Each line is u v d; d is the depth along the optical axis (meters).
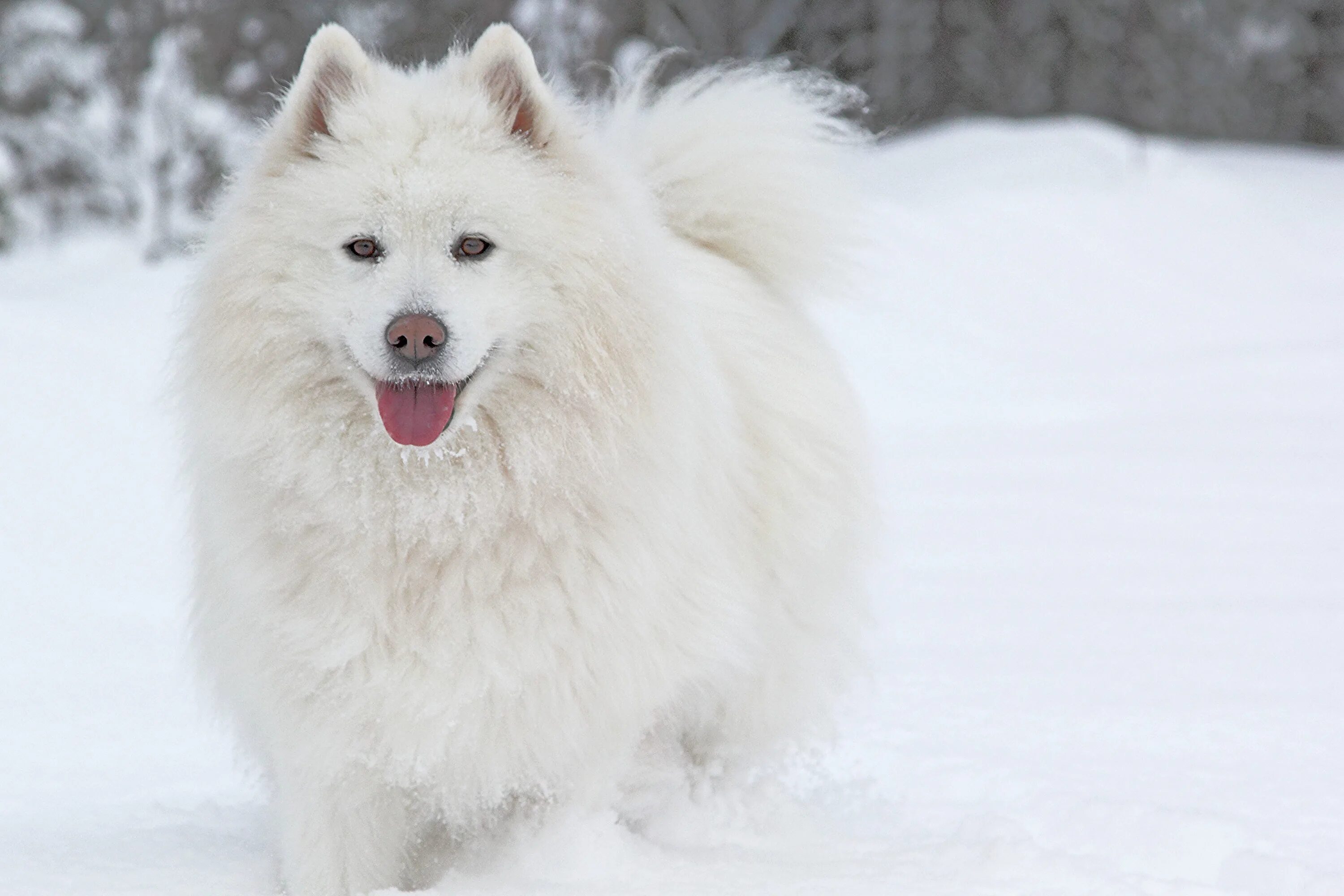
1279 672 11.31
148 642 12.42
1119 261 35.41
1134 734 9.62
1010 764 8.91
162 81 31.62
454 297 6.43
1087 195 38.69
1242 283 36.16
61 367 19.48
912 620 13.26
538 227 6.62
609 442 6.62
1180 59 64.56
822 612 8.44
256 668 6.70
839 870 6.80
